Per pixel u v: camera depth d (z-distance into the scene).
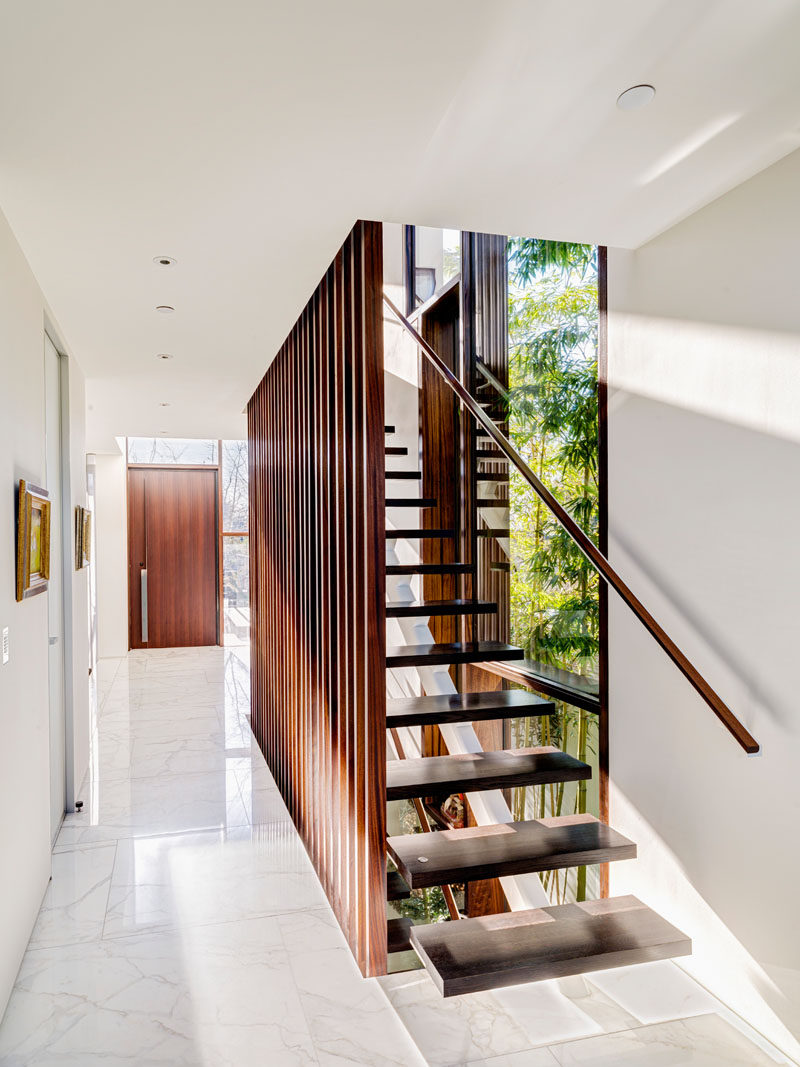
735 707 2.31
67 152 2.19
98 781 4.79
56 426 4.07
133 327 4.00
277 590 4.74
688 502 2.49
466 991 2.22
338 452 3.17
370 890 2.65
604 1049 2.27
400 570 3.60
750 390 2.25
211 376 5.20
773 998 2.20
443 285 4.49
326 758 3.33
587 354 3.13
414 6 1.57
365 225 2.71
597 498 3.06
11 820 2.50
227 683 7.95
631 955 2.37
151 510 10.32
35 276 3.18
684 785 2.52
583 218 2.56
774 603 2.17
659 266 2.63
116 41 1.69
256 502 5.79
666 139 2.08
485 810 3.08
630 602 2.46
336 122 2.04
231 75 1.82
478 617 4.08
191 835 3.93
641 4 1.55
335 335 3.15
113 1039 2.29
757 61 1.75
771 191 2.19
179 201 2.53
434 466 4.64
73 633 4.20
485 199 2.48
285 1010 2.46
